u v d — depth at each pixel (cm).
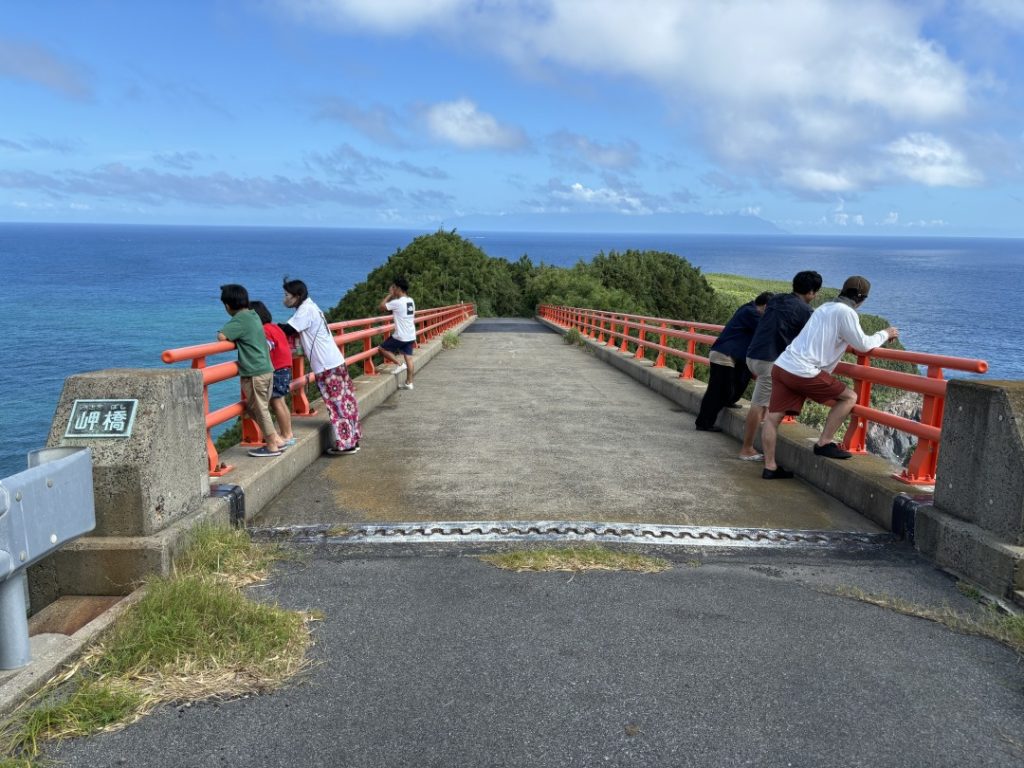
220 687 300
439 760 255
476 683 306
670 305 5912
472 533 502
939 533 453
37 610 385
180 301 12069
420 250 5338
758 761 256
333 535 498
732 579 427
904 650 341
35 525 282
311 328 701
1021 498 401
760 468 697
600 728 275
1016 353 8800
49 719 269
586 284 4912
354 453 744
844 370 637
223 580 394
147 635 319
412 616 371
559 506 569
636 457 738
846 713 288
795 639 350
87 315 9988
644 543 489
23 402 5000
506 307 5350
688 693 300
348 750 261
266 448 608
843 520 544
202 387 461
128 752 259
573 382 1345
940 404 527
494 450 763
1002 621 361
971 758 261
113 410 394
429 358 1739
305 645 338
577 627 360
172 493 414
